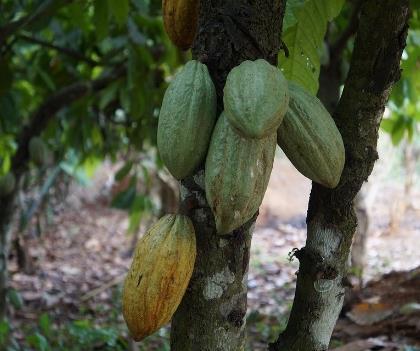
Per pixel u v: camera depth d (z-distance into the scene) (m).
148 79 3.86
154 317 1.23
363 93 1.38
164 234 1.24
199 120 1.20
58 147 4.91
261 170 1.19
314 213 1.43
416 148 8.58
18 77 4.59
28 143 3.86
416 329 3.24
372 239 7.78
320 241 1.43
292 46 1.86
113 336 3.72
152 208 4.95
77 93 3.86
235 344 1.35
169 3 1.38
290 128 1.24
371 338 3.23
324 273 1.42
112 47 3.99
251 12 1.27
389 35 1.36
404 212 8.52
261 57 1.29
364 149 1.40
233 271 1.32
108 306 5.21
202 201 1.30
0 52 3.56
